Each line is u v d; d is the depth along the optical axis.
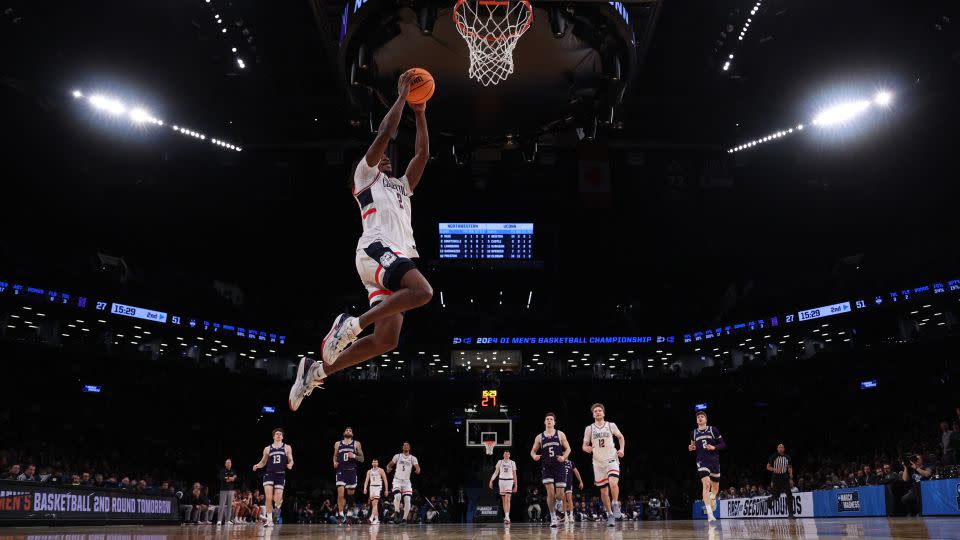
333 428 38.16
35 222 30.53
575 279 40.22
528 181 34.69
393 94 16.80
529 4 13.95
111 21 21.80
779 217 34.84
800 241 35.91
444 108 18.03
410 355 40.09
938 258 30.72
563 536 6.48
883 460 24.11
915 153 27.70
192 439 34.28
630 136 29.38
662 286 40.47
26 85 23.16
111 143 27.44
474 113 18.28
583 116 18.05
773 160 30.47
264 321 37.78
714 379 38.16
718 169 29.91
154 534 6.88
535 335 40.38
